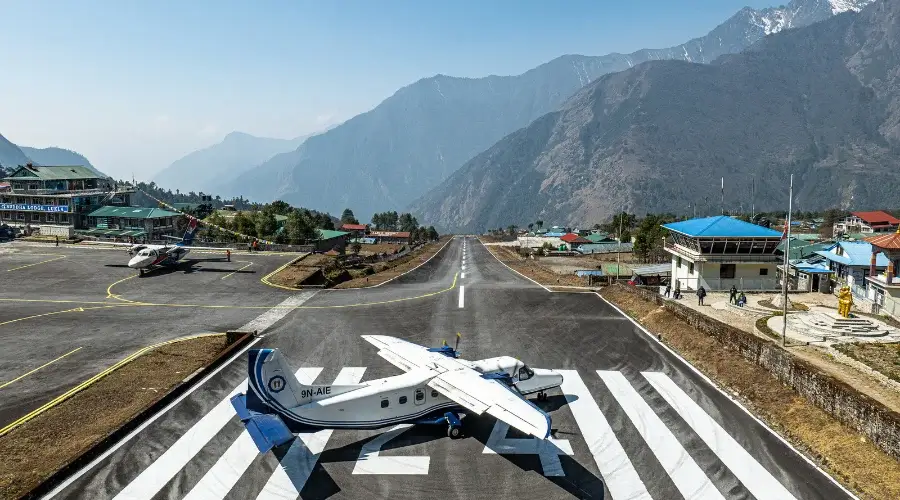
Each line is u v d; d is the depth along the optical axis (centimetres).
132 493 2100
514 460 2394
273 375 2353
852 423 2534
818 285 6384
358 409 2484
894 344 3994
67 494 2084
